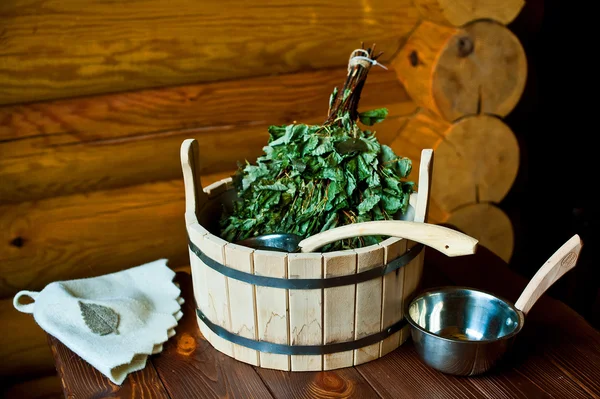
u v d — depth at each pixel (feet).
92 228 5.58
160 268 4.80
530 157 8.07
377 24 6.08
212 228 4.50
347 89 4.24
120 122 5.43
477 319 3.99
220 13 5.46
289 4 5.67
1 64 4.92
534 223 8.07
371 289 3.62
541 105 7.91
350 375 3.76
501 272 4.91
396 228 3.56
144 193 5.70
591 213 7.34
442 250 3.45
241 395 3.61
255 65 5.76
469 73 6.17
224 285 3.71
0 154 5.09
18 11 4.84
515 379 3.68
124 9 5.15
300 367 3.78
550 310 4.37
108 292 4.49
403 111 6.52
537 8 6.65
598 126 8.07
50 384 5.95
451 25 5.98
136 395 3.64
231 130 5.86
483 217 6.98
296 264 3.43
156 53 5.36
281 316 3.61
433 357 3.61
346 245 4.00
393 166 4.22
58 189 5.38
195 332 4.24
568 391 3.58
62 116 5.22
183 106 5.61
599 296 6.99
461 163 6.57
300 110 6.08
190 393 3.65
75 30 5.05
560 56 7.80
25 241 5.37
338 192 3.96
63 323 4.03
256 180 4.22
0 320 5.52
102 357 3.75
